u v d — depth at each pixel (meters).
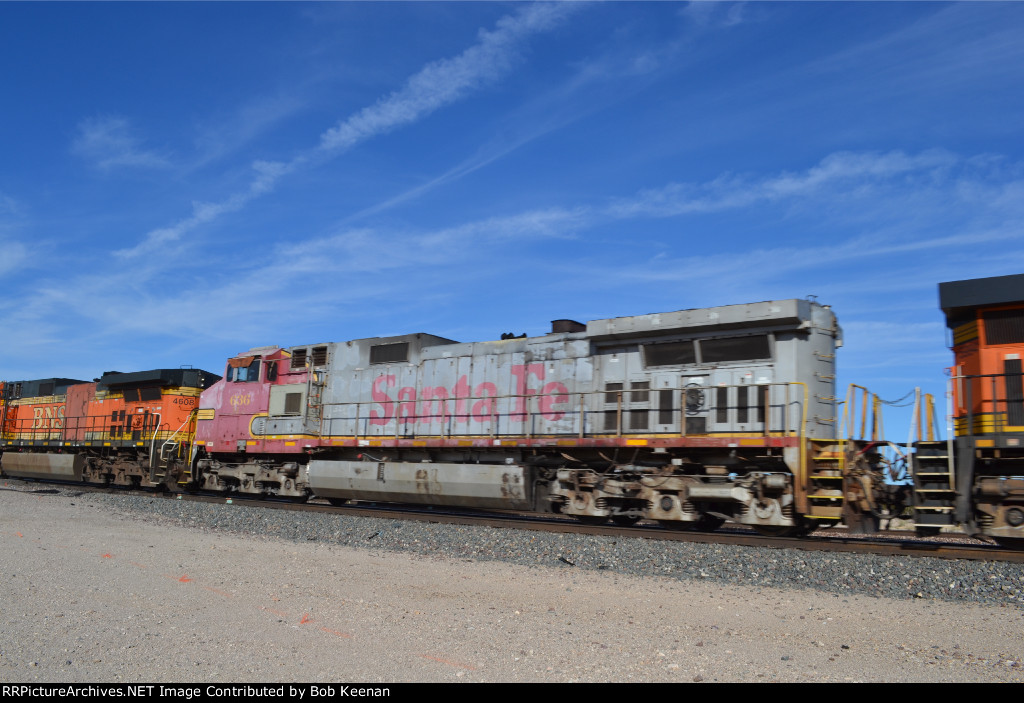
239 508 16.41
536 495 15.11
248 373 20.48
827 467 11.84
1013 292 11.00
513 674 5.43
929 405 11.65
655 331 13.77
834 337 13.07
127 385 25.53
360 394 18.00
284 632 6.51
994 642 6.48
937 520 10.91
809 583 9.03
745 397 12.82
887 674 5.53
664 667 5.64
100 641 6.14
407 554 11.23
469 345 16.52
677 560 10.23
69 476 26.91
